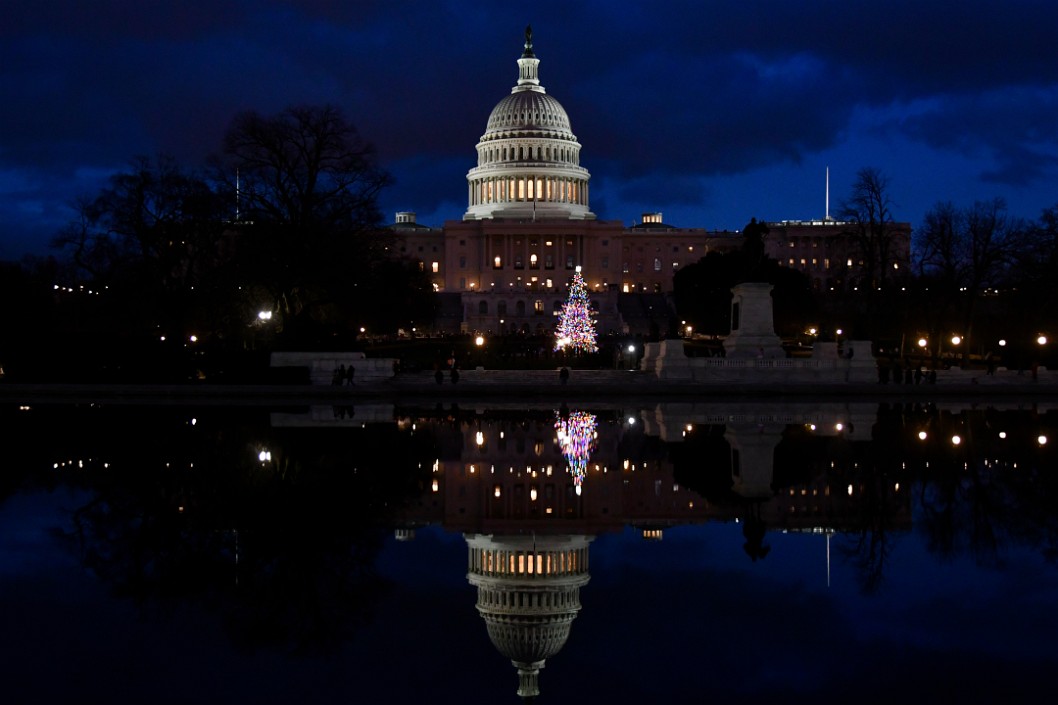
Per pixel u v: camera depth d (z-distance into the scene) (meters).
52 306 107.50
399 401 67.94
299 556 24.39
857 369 78.94
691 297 155.25
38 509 29.06
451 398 70.19
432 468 36.91
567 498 31.45
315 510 29.48
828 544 25.53
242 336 98.56
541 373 82.62
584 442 43.81
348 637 19.05
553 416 56.12
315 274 84.75
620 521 28.28
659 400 68.69
